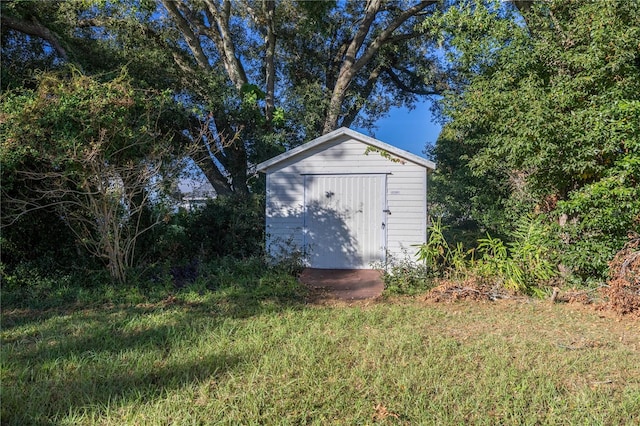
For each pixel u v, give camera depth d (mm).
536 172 7867
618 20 7051
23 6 10781
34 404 3248
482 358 4293
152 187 7961
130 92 7117
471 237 12109
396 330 5207
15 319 5754
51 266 7746
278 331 5051
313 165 9852
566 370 4027
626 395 3527
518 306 6520
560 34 8023
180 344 4605
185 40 14883
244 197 12195
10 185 6992
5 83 9000
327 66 19312
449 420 3102
